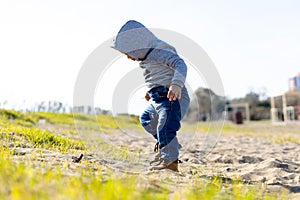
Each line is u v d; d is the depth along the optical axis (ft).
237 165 14.85
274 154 19.36
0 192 6.79
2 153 10.79
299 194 10.23
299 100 83.41
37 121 33.19
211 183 10.02
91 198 6.74
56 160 11.02
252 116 95.45
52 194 6.86
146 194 7.53
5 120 26.63
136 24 12.28
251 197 8.64
